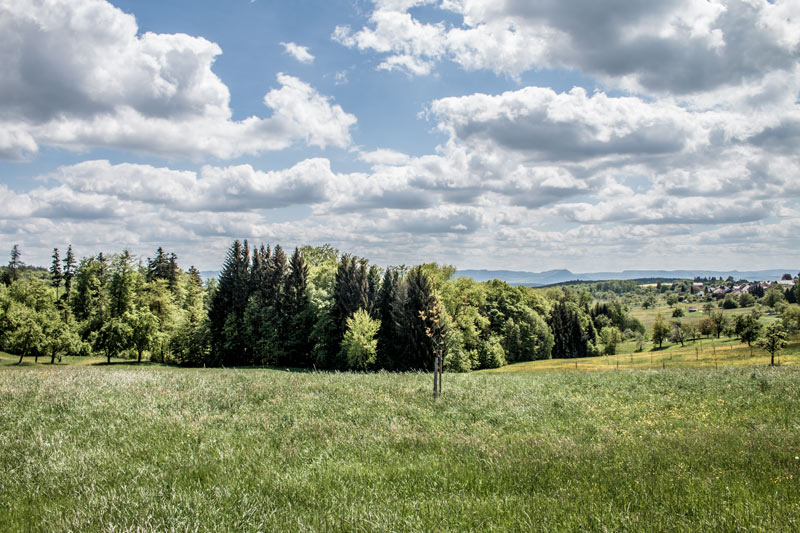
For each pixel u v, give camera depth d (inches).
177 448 329.1
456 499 220.8
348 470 280.2
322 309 2206.0
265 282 2450.8
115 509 201.5
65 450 311.9
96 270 2775.6
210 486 242.4
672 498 206.4
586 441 373.1
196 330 2410.2
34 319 2132.1
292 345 2283.5
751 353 2250.2
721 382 753.6
